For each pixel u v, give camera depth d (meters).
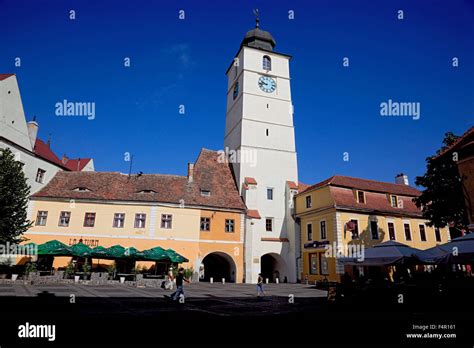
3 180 23.59
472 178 17.80
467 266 22.45
